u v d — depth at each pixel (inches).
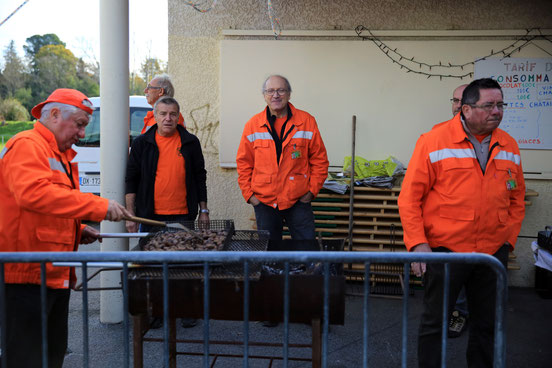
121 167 155.5
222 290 90.6
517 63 196.5
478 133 109.1
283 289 90.4
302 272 105.5
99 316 167.3
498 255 113.0
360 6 203.0
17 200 90.0
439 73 201.5
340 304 89.4
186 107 213.8
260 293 90.6
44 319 80.7
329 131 208.4
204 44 210.8
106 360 136.2
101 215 94.7
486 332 109.5
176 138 156.3
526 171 198.7
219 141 213.2
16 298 93.3
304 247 121.3
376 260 79.1
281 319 91.4
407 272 79.8
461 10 198.4
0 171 93.0
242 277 86.0
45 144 95.0
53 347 103.2
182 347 145.2
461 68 200.2
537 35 194.7
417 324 161.3
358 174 200.5
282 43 206.7
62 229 97.9
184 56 211.9
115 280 159.0
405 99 204.2
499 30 195.9
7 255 78.9
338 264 104.8
